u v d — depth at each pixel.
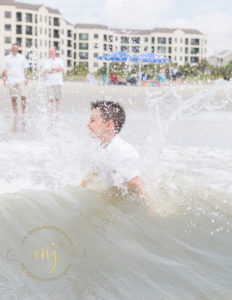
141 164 3.19
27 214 2.07
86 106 11.75
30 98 12.05
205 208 2.38
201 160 4.52
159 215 2.22
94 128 2.70
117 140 2.69
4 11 93.50
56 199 2.35
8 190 2.75
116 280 1.49
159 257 1.71
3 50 94.75
